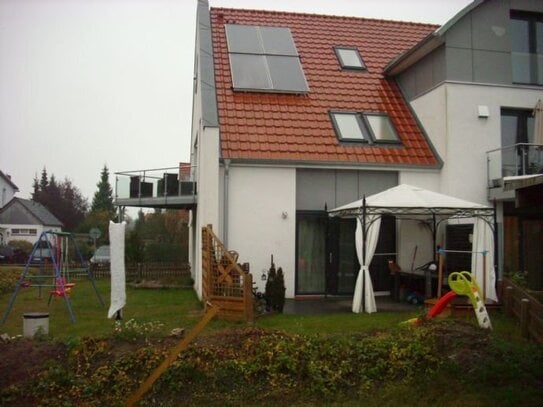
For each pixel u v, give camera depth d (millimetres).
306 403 6469
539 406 6129
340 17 19188
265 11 18812
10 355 7207
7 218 48500
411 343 7469
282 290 11047
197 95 16328
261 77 15328
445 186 14016
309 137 13930
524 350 7398
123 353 7270
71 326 9688
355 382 6910
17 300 13555
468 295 8961
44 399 6449
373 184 13969
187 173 15422
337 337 7797
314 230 13750
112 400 6473
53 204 65938
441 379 6871
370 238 11227
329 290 13484
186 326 9406
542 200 6426
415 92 15633
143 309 11727
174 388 6688
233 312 10016
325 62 16875
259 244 13039
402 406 6293
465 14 14125
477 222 12047
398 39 18719
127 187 15883
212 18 17953
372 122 14930
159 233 32656
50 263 20891
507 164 14336
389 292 14016
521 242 14570
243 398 6574
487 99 14328
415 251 14008
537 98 14680
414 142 14633
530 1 14766
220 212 12930
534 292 10766
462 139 14102
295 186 13336
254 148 13234
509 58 14570
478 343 7609
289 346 7328
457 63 14180
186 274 19266
